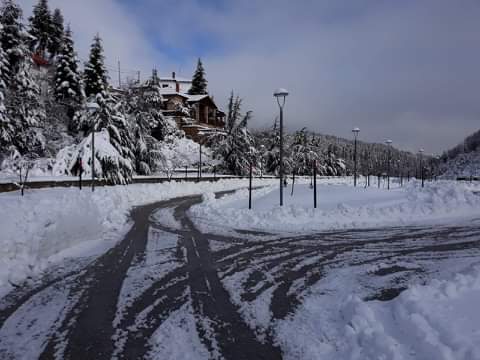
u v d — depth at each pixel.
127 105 33.16
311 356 3.67
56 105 35.66
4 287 5.89
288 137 59.16
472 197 16.05
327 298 5.39
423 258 7.81
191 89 69.88
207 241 9.87
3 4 28.95
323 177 67.81
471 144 148.75
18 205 8.34
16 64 29.34
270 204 16.70
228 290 5.81
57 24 54.56
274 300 5.34
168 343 4.02
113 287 5.96
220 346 3.94
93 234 10.21
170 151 44.56
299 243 9.53
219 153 46.91
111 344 4.00
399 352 3.42
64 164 25.19
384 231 11.20
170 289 5.86
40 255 7.46
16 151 26.86
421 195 17.22
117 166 25.17
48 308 5.05
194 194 29.19
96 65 35.38
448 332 3.59
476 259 7.59
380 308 4.68
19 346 3.96
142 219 14.30
